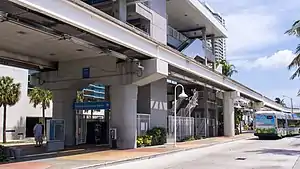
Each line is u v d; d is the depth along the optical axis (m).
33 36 19.70
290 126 49.88
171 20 42.06
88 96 38.31
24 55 25.36
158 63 24.59
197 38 47.78
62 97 28.22
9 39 20.59
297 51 31.64
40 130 27.20
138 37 22.14
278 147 28.22
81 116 29.58
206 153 23.20
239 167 15.73
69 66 27.77
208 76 36.53
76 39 19.45
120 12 23.73
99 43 20.45
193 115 47.22
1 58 24.56
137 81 24.91
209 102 47.66
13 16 15.45
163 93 32.59
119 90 25.31
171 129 33.41
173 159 19.50
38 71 29.41
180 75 33.50
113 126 25.33
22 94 42.34
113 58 25.64
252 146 29.58
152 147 26.39
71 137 28.14
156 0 30.23
